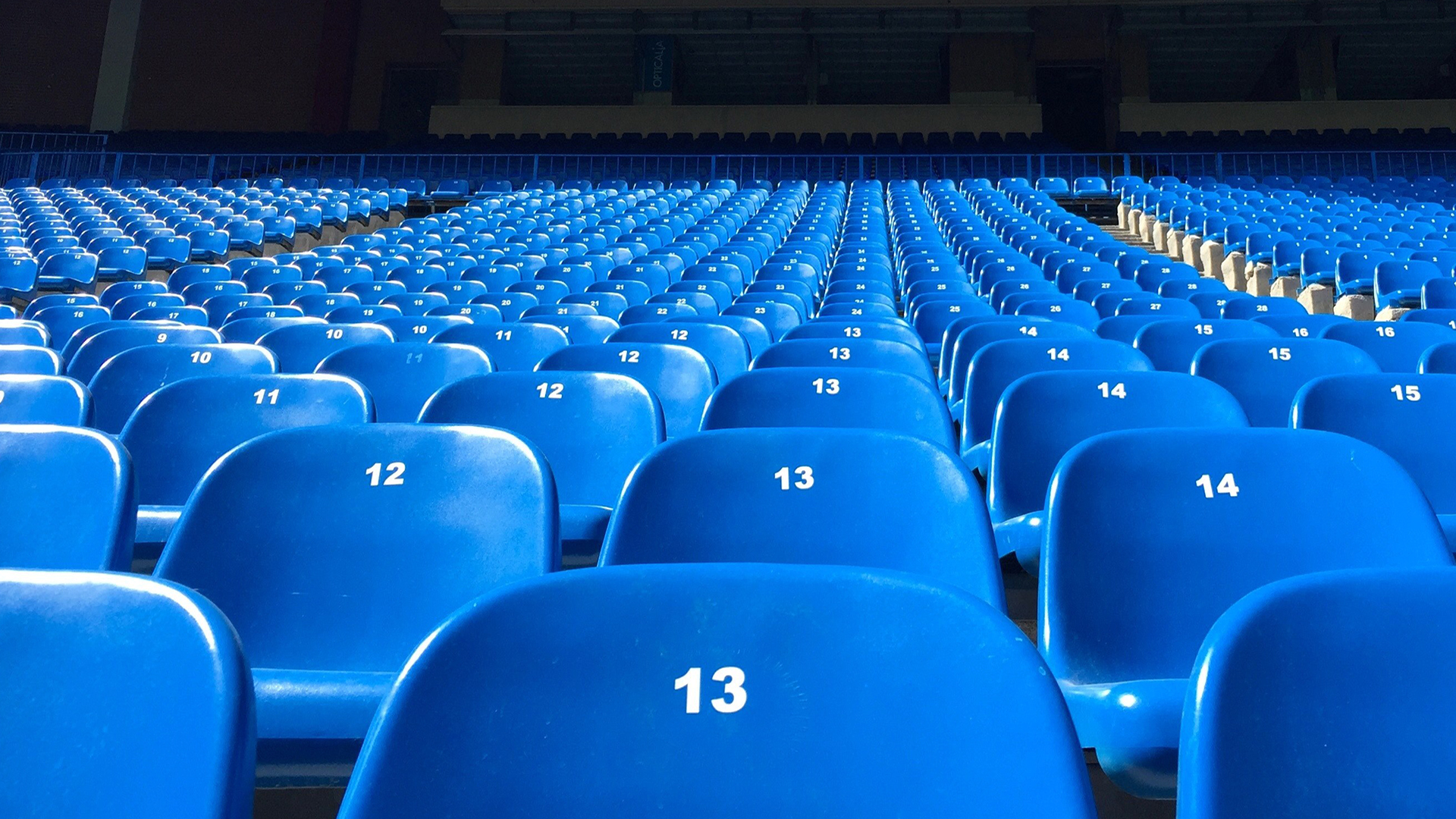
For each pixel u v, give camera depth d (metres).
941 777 0.71
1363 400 1.93
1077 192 13.25
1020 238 9.04
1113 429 2.00
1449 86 18.34
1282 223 9.06
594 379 2.13
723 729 0.73
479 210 11.61
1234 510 1.36
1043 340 2.67
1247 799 0.73
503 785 0.70
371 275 6.53
